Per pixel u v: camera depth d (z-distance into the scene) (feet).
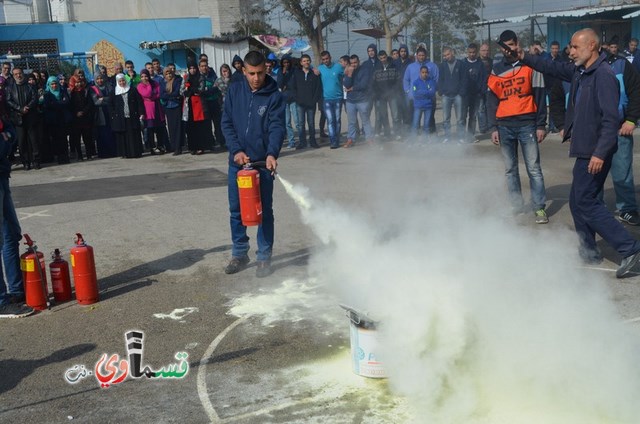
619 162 24.76
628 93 22.12
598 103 19.25
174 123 47.80
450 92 47.85
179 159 46.42
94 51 90.07
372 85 50.34
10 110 42.83
